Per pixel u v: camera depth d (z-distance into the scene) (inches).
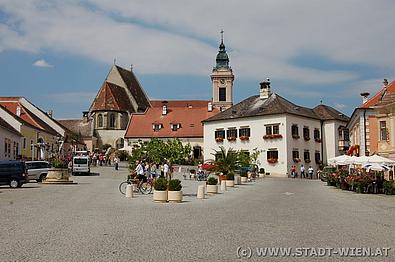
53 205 832.3
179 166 2874.0
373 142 1701.5
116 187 1369.3
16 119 2330.2
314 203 951.6
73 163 2129.7
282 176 2677.2
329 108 3181.6
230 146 2928.2
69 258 391.5
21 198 975.0
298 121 2800.2
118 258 393.7
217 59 4758.9
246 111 2933.1
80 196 1040.8
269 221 642.2
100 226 577.9
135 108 4426.7
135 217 677.9
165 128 3646.7
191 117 3686.0
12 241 467.8
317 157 2938.0
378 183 1305.4
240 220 652.7
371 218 699.4
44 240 474.6
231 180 1600.6
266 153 2760.8
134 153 1275.8
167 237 501.7
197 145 3523.6
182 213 740.7
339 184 1510.8
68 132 3449.8
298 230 557.9
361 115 1968.5
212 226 589.3
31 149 2516.0
